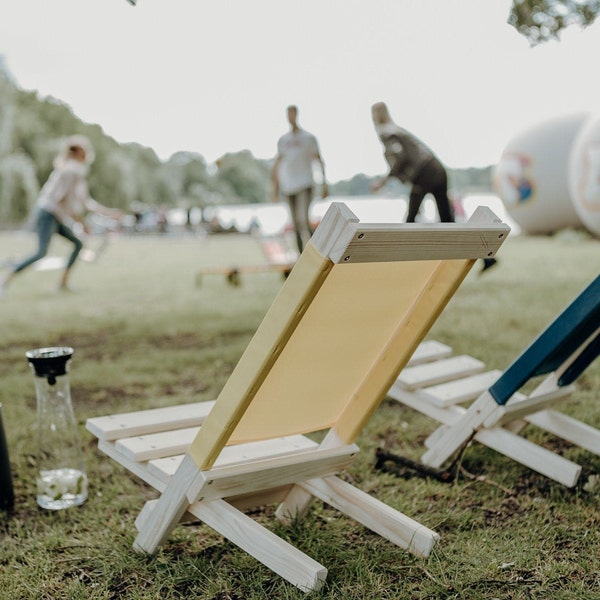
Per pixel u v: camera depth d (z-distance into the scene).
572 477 2.49
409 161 7.15
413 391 2.91
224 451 2.08
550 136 15.04
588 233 14.87
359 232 1.44
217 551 2.16
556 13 5.94
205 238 21.27
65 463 2.54
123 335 5.91
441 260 1.87
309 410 2.05
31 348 5.43
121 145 42.44
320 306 1.70
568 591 1.89
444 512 2.42
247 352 1.65
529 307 6.62
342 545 2.20
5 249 17.67
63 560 2.14
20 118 34.88
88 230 8.59
